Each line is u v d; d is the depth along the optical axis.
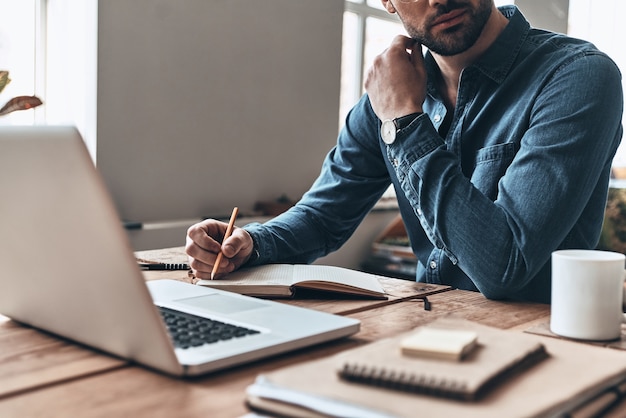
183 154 3.15
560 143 1.21
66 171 0.67
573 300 0.90
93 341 0.78
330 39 3.81
